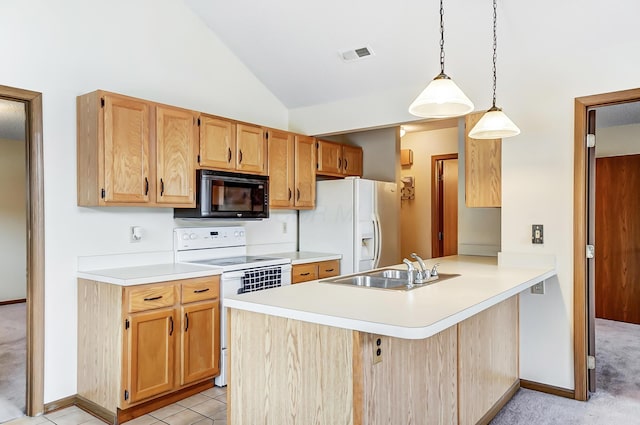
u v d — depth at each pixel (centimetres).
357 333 168
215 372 318
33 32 280
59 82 291
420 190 611
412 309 182
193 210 341
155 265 336
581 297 296
